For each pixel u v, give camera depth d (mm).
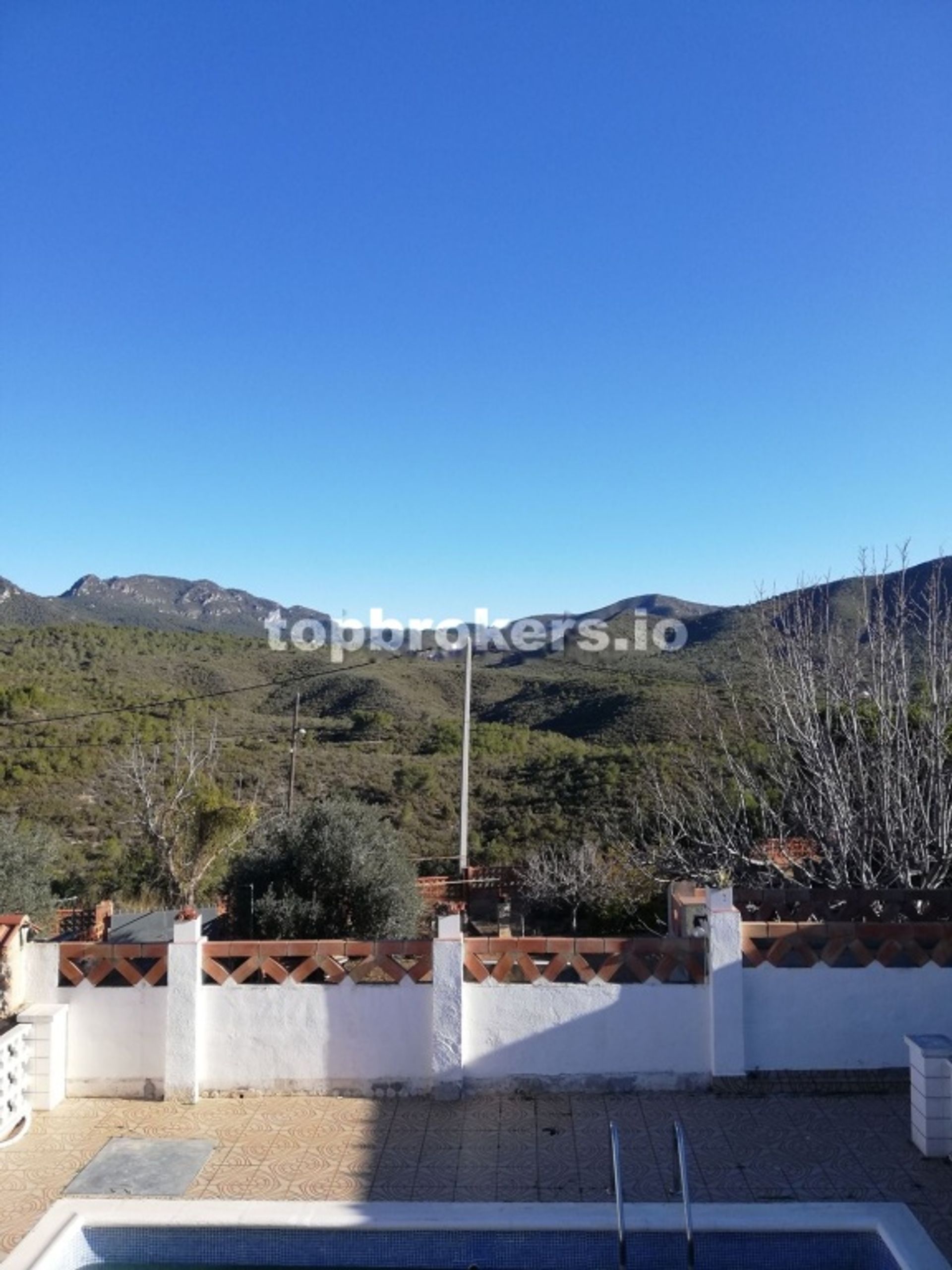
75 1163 6039
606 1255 5090
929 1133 5926
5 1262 4762
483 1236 5121
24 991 7105
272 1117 6711
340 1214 5188
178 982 7070
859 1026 7082
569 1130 6441
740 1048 7004
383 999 7109
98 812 27391
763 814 12711
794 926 7168
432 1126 6531
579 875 18438
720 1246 5066
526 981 7332
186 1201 5402
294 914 11914
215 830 21016
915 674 12133
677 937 7484
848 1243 5059
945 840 10484
